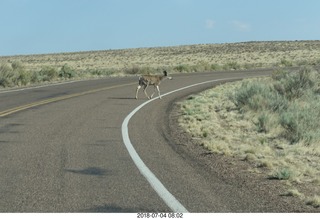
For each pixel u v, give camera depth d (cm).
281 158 1330
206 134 1627
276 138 1694
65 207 804
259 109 2212
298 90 2647
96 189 922
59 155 1245
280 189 979
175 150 1360
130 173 1061
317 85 2981
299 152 1465
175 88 3659
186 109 2314
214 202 852
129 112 2225
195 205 828
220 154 1339
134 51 17850
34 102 2606
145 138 1545
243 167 1184
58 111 2220
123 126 1791
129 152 1302
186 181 1002
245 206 833
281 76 3697
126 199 857
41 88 3606
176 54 15125
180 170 1105
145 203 834
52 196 870
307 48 14462
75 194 885
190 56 13925
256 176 1089
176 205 825
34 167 1105
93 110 2278
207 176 1057
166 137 1585
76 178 1007
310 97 2602
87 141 1462
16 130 1658
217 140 1559
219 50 15750
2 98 2828
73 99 2791
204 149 1402
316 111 2058
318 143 1589
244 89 2589
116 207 808
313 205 864
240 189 954
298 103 2333
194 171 1101
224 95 2984
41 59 15800
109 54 16912
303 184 1048
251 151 1383
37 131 1641
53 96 2967
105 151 1309
